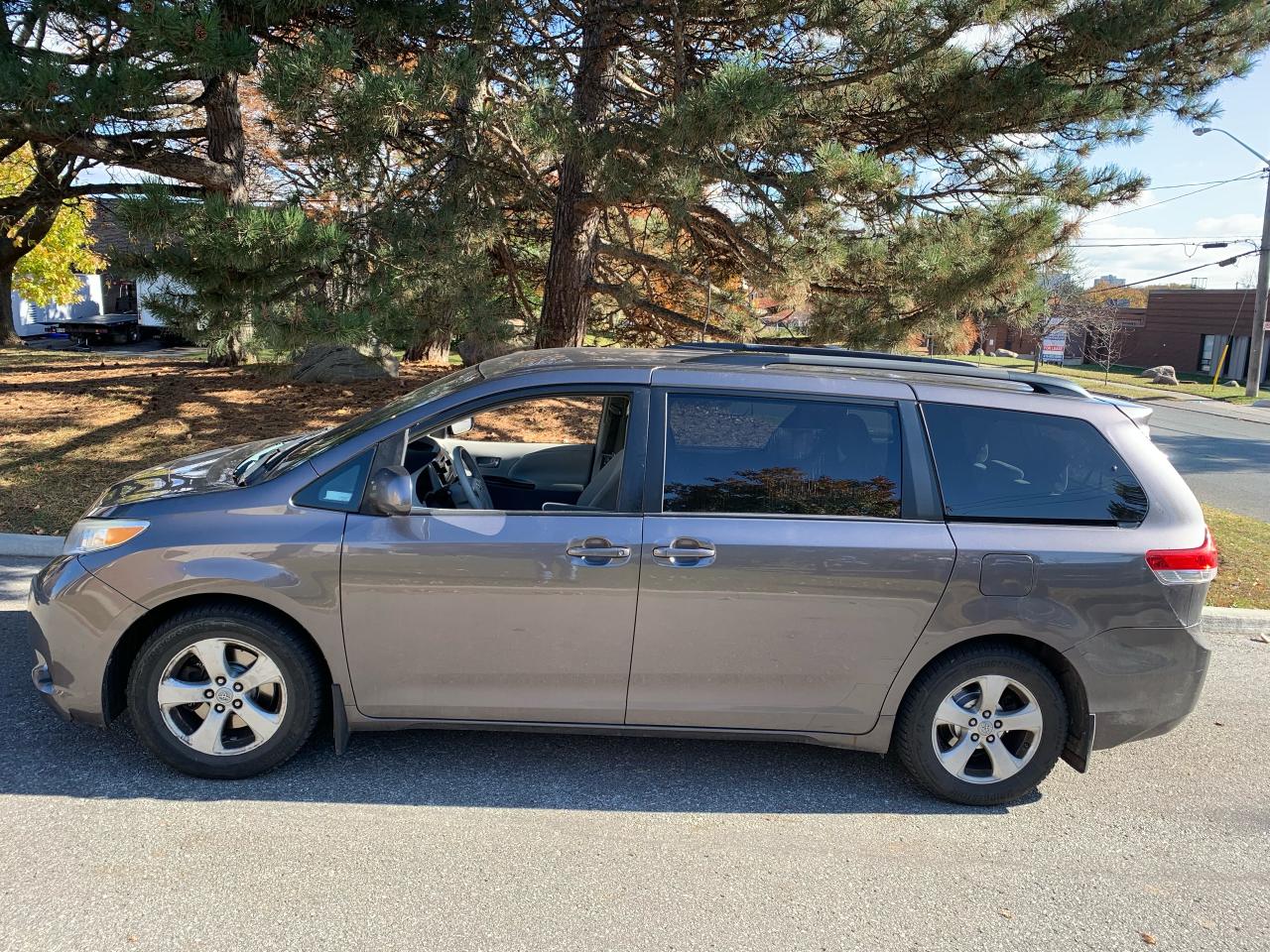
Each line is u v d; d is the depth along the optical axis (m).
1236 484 13.98
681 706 3.65
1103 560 3.61
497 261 12.04
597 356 3.99
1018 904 3.14
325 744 3.96
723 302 11.02
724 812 3.63
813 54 8.35
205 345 7.38
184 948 2.68
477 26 8.24
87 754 3.76
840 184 7.32
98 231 27.08
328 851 3.20
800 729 3.71
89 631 3.50
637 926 2.90
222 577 3.45
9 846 3.12
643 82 9.76
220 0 7.53
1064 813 3.79
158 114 8.45
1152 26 7.64
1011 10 7.50
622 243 11.82
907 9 7.32
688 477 3.62
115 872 3.02
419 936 2.79
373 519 3.54
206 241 6.60
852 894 3.14
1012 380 4.00
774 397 3.71
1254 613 6.42
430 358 15.66
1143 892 3.25
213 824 3.32
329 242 7.04
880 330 8.51
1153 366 48.38
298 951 2.70
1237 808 3.88
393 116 7.07
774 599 3.54
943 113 8.52
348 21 8.16
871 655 3.61
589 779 3.82
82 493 7.59
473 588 3.51
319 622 3.50
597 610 3.54
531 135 7.82
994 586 3.57
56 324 30.38
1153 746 4.48
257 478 3.74
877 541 3.55
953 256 8.04
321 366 12.21
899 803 3.79
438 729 3.71
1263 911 3.17
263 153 15.08
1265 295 31.48
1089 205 8.98
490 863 3.19
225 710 3.57
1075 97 8.12
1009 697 3.74
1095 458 3.77
